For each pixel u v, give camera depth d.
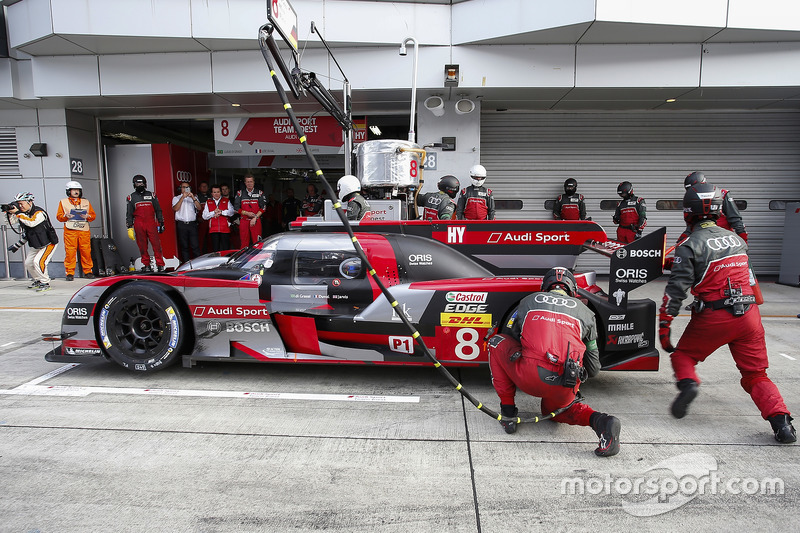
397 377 4.18
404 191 6.33
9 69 9.07
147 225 10.12
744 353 3.10
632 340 3.66
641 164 10.10
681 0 7.33
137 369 3.97
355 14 8.16
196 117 10.69
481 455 2.86
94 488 2.50
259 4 7.92
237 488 2.51
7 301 7.61
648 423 3.29
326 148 10.63
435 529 2.18
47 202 10.25
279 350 3.99
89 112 10.41
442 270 4.00
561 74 8.30
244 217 10.23
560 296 2.96
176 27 7.98
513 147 10.15
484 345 3.78
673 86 8.28
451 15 8.22
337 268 3.99
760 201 10.08
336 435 3.11
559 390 2.83
